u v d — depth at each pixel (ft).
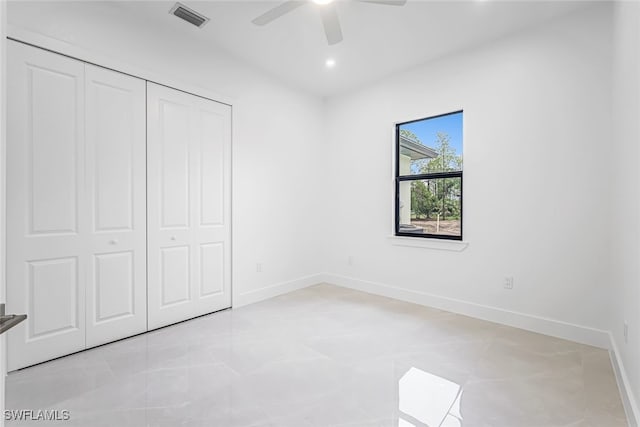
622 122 6.57
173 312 9.59
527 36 9.11
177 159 9.59
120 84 8.36
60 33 7.33
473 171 10.19
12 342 6.81
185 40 9.67
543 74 8.85
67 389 6.22
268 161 12.31
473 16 8.57
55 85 7.29
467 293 10.42
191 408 5.68
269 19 7.32
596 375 6.74
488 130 9.87
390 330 9.20
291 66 11.68
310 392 6.18
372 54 10.74
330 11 7.06
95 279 8.00
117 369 6.98
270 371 6.95
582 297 8.32
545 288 8.89
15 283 6.83
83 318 7.80
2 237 2.78
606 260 7.96
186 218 9.86
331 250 14.53
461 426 5.23
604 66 7.94
